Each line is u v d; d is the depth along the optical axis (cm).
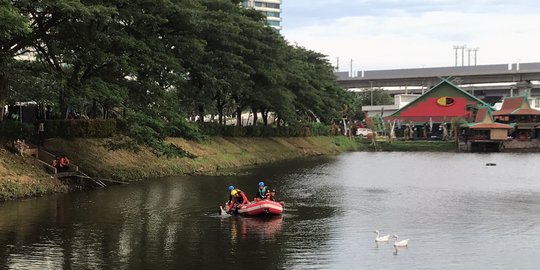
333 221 2838
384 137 14025
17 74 3625
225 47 6191
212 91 6241
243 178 4922
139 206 3172
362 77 18450
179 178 4734
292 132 9788
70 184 3803
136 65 4409
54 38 3888
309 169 6234
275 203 2967
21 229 2473
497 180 5203
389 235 2384
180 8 4528
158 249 2156
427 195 3972
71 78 4062
